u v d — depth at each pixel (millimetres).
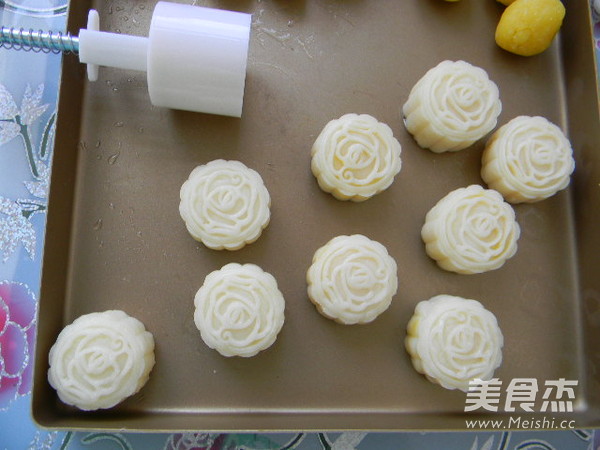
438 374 240
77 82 254
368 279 238
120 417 233
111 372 221
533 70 289
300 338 252
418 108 262
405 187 272
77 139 254
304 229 262
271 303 235
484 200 255
